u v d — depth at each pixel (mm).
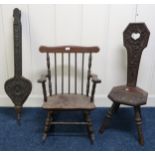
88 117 1736
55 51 1851
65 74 2180
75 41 2078
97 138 1823
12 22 2000
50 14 1983
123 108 2318
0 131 1895
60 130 1919
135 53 1797
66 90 2242
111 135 1867
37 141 1773
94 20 2006
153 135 1864
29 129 1930
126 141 1793
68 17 1992
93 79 1700
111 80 2229
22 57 2123
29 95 2162
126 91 1835
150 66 2178
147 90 2277
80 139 1806
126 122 2068
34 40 2070
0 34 2037
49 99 1802
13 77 2008
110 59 2145
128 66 1855
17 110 2037
